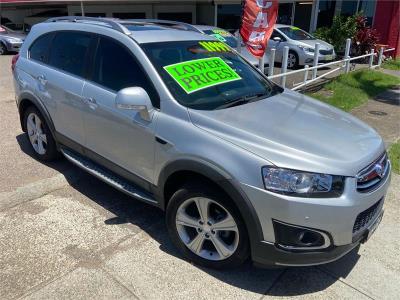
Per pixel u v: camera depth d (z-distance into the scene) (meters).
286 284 3.05
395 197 4.42
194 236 3.25
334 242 2.73
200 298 2.88
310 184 2.65
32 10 22.73
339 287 3.05
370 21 16.41
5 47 16.95
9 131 6.13
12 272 3.07
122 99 3.14
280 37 13.76
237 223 2.87
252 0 7.09
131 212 3.94
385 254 3.45
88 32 4.09
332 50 13.60
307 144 2.88
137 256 3.30
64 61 4.32
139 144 3.42
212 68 3.80
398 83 11.07
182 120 3.15
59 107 4.28
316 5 17.16
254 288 3.00
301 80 10.71
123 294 2.89
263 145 2.82
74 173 4.72
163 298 2.87
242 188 2.73
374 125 7.10
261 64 7.43
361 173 2.81
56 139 4.55
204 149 2.93
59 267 3.14
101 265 3.18
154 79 3.38
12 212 3.88
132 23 4.22
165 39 3.81
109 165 3.89
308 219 2.64
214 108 3.30
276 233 2.72
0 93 8.72
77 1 18.97
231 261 3.02
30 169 4.80
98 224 3.73
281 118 3.28
